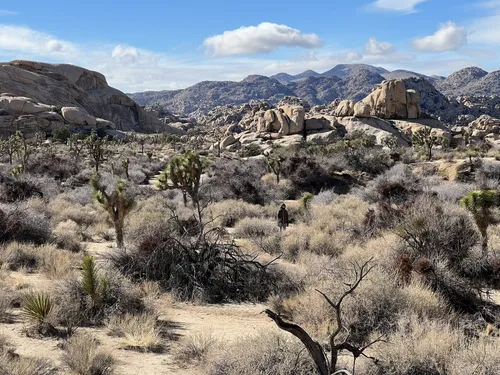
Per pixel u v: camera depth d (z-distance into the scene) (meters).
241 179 32.47
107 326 8.20
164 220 16.19
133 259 12.34
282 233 17.03
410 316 7.80
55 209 23.20
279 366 5.97
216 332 8.38
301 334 4.91
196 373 6.43
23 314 8.51
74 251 15.57
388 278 9.18
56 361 6.53
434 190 26.25
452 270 10.32
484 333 8.00
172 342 7.73
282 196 33.75
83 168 50.28
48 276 11.48
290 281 11.40
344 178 38.38
